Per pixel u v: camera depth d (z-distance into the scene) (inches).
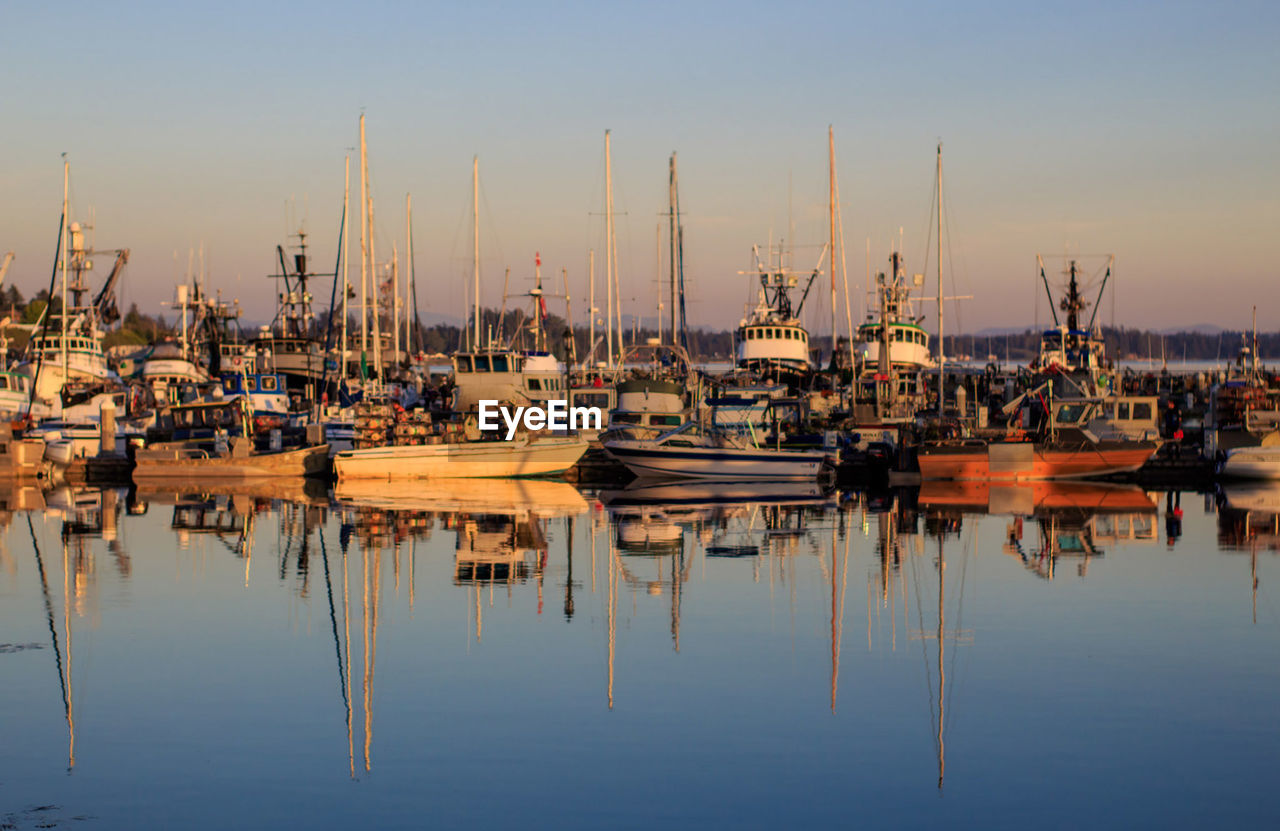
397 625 1279.5
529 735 916.6
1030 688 1035.9
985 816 768.3
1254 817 765.9
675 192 4136.3
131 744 899.4
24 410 3681.1
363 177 3572.8
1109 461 2785.4
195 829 753.0
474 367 3245.6
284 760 865.5
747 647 1180.5
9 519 2199.8
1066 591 1451.8
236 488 2844.5
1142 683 1048.8
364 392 3444.9
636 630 1252.5
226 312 4626.0
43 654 1163.9
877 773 838.5
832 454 2861.7
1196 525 2028.8
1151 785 815.7
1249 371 3836.1
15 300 7367.1
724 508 2335.1
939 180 3405.5
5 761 866.1
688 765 853.2
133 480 2994.6
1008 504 2378.2
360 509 2336.4
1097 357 3806.6
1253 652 1152.2
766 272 4379.9
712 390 3459.6
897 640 1205.7
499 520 2143.2
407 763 857.5
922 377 4001.0
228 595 1449.3
